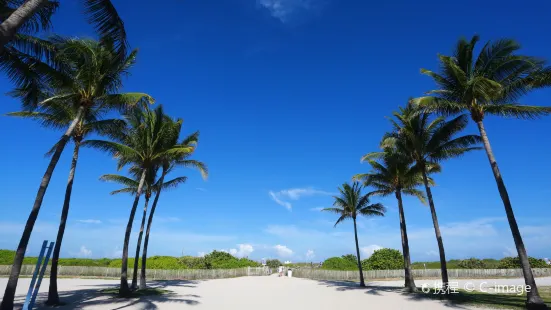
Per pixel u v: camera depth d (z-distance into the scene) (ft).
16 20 23.44
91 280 132.57
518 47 57.47
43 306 52.70
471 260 198.08
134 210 70.23
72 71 48.96
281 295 82.38
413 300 67.10
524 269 52.39
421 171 78.95
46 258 46.24
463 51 62.39
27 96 43.86
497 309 52.47
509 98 59.11
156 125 73.20
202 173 86.79
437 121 74.28
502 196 56.03
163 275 153.89
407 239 87.71
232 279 152.97
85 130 61.72
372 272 165.89
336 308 61.11
